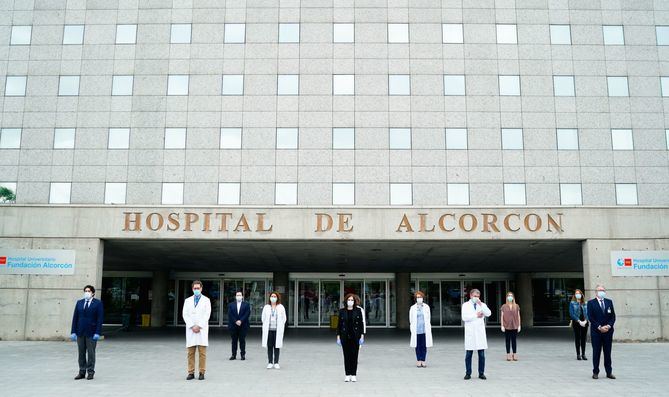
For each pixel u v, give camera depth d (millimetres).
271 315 16297
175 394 11758
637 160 29109
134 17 30156
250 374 14984
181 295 39938
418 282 39500
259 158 28797
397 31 29953
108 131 29172
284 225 25047
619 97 29641
